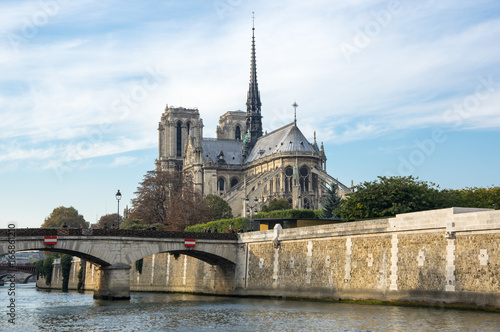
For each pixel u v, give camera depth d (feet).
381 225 234.17
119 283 306.55
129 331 185.37
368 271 239.30
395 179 312.09
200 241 324.60
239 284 327.67
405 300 220.43
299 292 279.08
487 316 181.47
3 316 234.79
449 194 328.70
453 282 201.46
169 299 315.58
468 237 197.77
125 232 309.42
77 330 189.47
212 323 200.23
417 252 217.15
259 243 313.73
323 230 266.16
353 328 174.70
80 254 310.86
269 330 179.83
